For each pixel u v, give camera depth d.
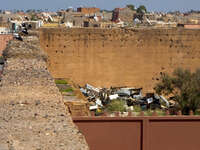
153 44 43.56
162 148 19.69
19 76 20.30
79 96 26.98
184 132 19.91
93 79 42.75
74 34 41.91
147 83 43.78
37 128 12.81
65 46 41.81
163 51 43.75
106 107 34.38
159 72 43.91
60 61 41.91
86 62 42.41
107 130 19.05
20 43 29.81
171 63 43.97
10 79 19.61
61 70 42.00
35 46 29.09
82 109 23.98
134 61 43.44
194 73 39.31
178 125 19.80
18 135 12.20
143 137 19.41
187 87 36.66
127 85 43.47
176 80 39.38
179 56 44.03
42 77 20.20
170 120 19.69
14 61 24.67
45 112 14.45
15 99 16.06
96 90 39.97
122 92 40.22
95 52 42.53
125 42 43.09
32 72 21.30
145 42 43.44
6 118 13.72
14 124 13.12
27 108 14.87
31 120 13.55
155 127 19.56
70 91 29.14
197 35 43.97
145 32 43.31
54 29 41.44
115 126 19.09
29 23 45.16
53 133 12.44
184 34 43.84
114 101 35.31
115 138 19.16
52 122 13.43
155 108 36.94
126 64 43.31
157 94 40.19
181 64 44.16
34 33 38.19
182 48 43.97
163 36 43.62
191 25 54.84
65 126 13.07
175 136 19.81
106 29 42.53
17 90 17.55
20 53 26.61
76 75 42.38
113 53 42.94
